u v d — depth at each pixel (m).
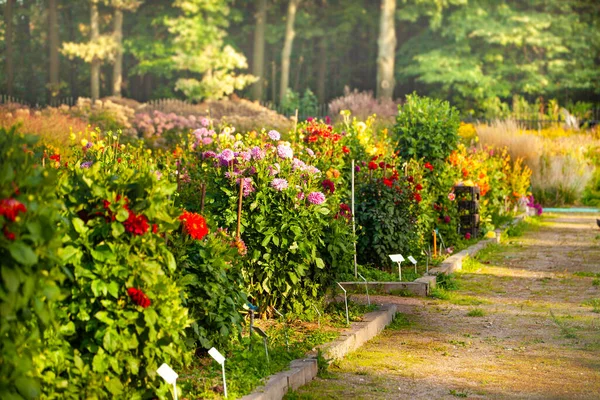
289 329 8.23
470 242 16.41
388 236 12.16
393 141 16.36
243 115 33.94
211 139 10.79
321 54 55.03
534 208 24.28
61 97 52.81
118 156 9.91
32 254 4.15
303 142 13.04
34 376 4.61
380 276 11.70
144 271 5.39
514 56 48.81
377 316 9.16
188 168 9.84
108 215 5.39
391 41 47.50
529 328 9.27
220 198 8.86
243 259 8.46
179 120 26.14
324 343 7.82
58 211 5.12
